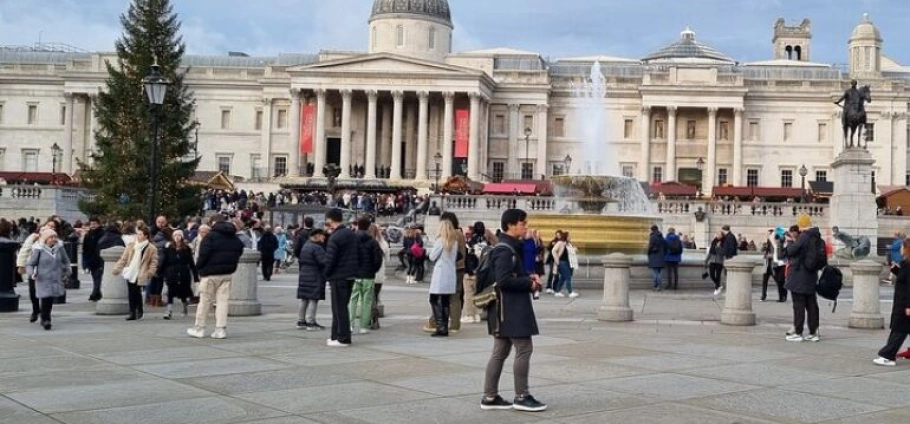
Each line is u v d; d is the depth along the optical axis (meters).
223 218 29.31
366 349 21.55
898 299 19.89
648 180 133.12
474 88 125.88
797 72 141.62
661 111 134.50
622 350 21.64
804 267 23.97
